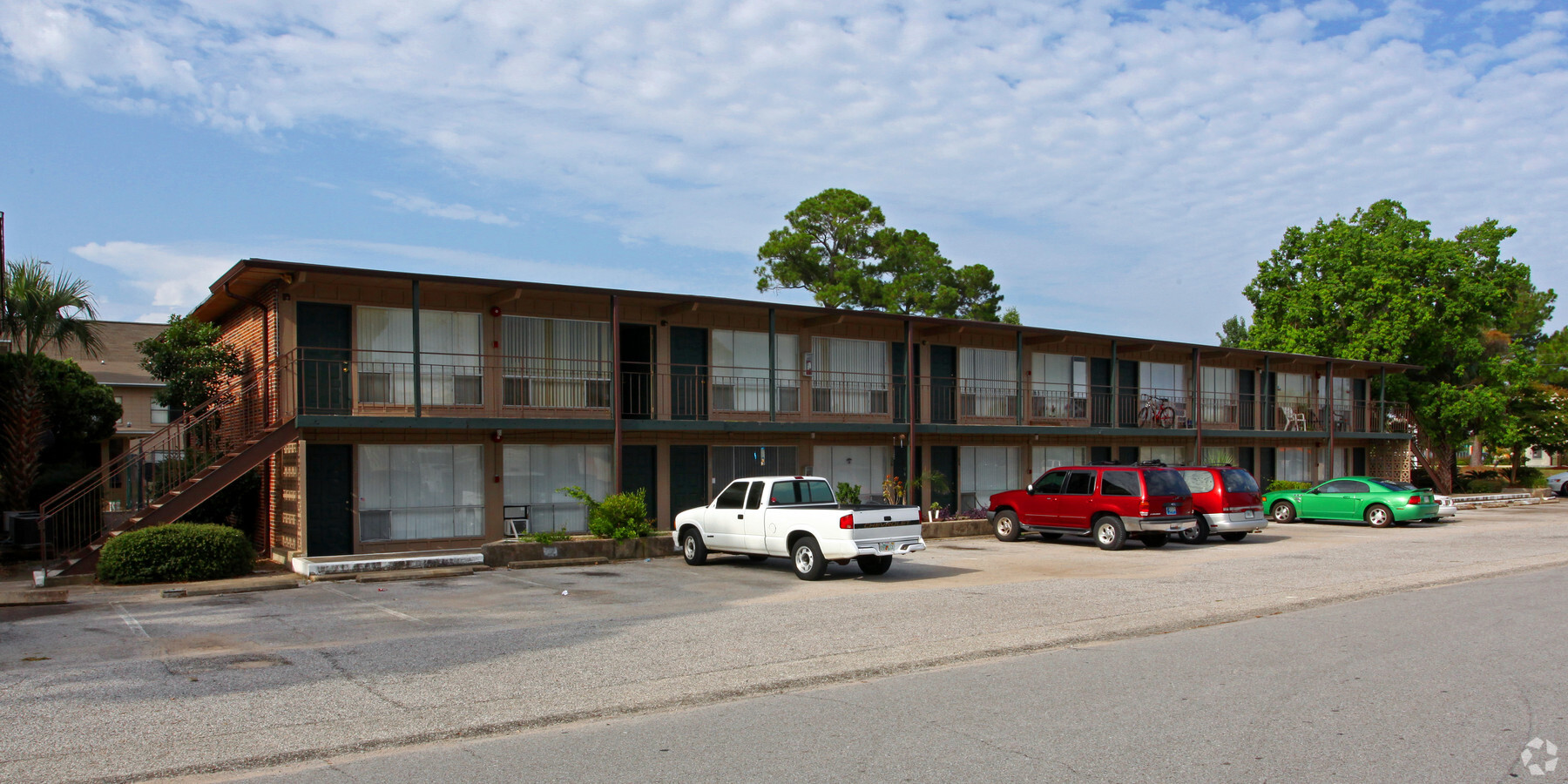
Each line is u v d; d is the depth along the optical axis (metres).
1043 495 22.23
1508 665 8.96
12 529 19.42
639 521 19.83
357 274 18.23
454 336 20.45
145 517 16.52
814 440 25.25
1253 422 35.53
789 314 24.14
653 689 8.19
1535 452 61.62
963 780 5.84
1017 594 13.82
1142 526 20.17
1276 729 6.86
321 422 17.84
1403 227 40.94
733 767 6.15
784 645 10.04
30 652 9.72
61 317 20.81
